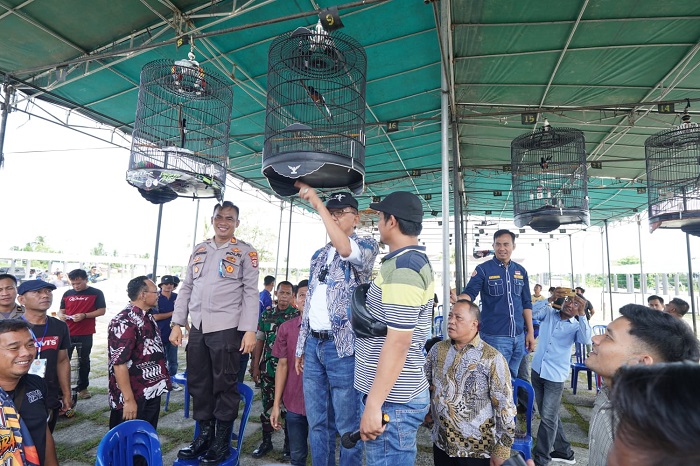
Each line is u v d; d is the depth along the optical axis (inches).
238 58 218.4
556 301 144.3
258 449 144.5
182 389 222.8
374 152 387.5
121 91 245.9
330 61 116.2
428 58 226.2
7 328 77.7
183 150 117.4
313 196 82.7
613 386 22.5
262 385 148.3
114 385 114.2
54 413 132.1
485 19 189.9
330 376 79.7
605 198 542.9
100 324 528.4
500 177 474.9
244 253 112.5
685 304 190.7
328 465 83.4
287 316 154.6
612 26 191.8
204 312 107.1
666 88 242.7
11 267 665.6
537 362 142.5
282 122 117.4
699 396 18.0
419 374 65.9
